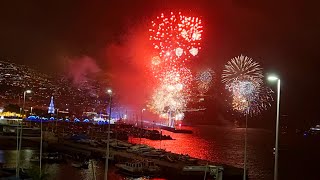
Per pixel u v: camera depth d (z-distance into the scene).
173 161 92.56
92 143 127.94
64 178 78.81
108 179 80.12
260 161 134.50
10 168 74.44
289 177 104.69
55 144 128.50
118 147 119.56
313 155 168.88
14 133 144.88
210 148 171.62
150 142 182.62
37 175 55.22
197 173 82.88
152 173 85.62
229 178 83.12
